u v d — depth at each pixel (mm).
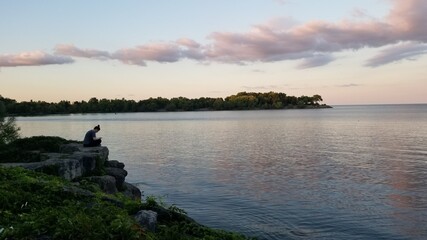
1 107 32781
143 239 7262
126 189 19625
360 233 16281
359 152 44000
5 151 18812
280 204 21156
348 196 22859
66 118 192250
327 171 31781
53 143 21531
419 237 15719
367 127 88688
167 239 8648
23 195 8758
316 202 21500
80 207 8711
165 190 25172
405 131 74750
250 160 38750
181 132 83188
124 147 53375
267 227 17141
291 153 43938
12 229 6598
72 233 6617
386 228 16875
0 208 7832
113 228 7141
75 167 16375
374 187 25266
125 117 195625
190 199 22578
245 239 11312
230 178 29172
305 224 17562
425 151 43906
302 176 29656
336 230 16688
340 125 98438
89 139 21688
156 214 9680
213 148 50500
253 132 79188
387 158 38844
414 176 28969
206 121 133125
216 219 18422
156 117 189000
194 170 33188
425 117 142125
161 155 43844
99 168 18547
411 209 19781
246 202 21672
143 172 32469
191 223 10586
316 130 81688
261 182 27453
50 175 13453
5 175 10883
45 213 7715
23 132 82125
